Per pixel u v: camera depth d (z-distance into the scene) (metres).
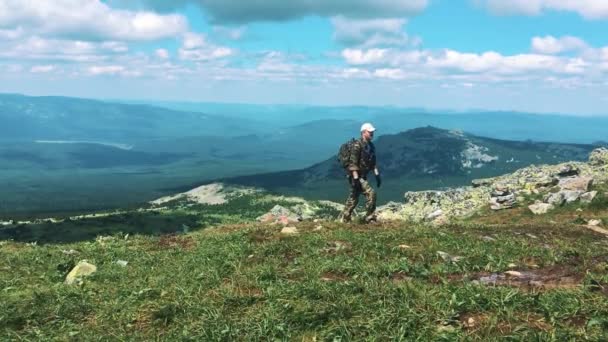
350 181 23.23
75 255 20.67
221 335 10.70
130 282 15.70
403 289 11.97
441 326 10.16
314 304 11.71
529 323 9.98
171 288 14.23
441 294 11.56
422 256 15.90
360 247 17.50
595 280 12.05
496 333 9.71
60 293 14.60
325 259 15.90
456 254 16.48
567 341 9.16
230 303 12.47
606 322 9.62
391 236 19.08
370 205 22.94
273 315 11.33
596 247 19.17
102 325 12.16
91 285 15.67
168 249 20.97
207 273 15.41
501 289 11.52
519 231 22.36
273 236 20.75
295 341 10.47
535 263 15.32
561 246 18.70
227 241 20.75
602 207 39.16
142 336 11.30
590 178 44.81
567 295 11.04
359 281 13.16
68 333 11.84
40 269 18.36
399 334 9.91
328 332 10.41
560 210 41.09
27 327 12.34
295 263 15.98
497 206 46.47
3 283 16.25
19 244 24.38
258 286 13.66
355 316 10.91
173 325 11.73
